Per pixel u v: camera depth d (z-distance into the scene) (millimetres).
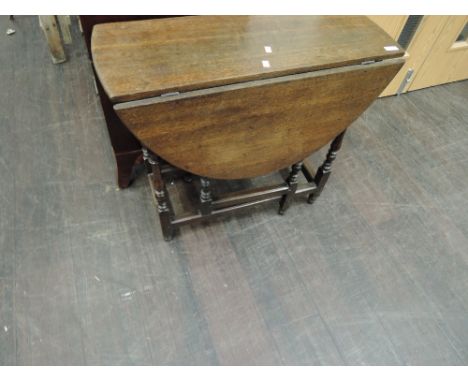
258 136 1114
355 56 1045
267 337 1294
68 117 1968
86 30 1091
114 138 1408
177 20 1085
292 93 1021
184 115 942
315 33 1108
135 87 867
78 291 1347
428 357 1288
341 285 1443
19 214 1545
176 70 923
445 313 1398
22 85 2129
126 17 1110
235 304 1361
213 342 1270
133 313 1312
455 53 2225
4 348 1208
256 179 1787
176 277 1412
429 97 2375
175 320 1308
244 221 1610
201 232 1554
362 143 2021
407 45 2025
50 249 1446
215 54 986
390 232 1630
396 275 1490
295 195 1553
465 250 1596
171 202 1634
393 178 1857
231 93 938
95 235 1501
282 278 1443
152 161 1117
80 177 1696
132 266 1426
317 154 1949
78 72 2238
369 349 1293
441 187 1840
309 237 1581
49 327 1260
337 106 1151
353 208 1706
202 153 1079
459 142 2088
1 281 1351
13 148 1796
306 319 1346
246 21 1119
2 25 2559
